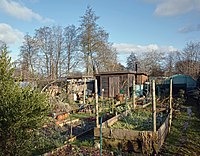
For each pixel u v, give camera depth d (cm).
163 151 821
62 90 2069
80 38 3541
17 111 471
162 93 2708
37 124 526
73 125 1250
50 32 4219
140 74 2920
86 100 2189
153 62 6512
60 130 1096
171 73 5434
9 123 471
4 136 480
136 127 1009
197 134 1038
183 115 1508
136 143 812
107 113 1536
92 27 3478
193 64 5191
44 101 549
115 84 2652
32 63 3956
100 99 2219
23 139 504
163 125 935
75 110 1683
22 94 505
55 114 1293
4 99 485
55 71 4212
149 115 1309
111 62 3938
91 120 1361
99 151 768
